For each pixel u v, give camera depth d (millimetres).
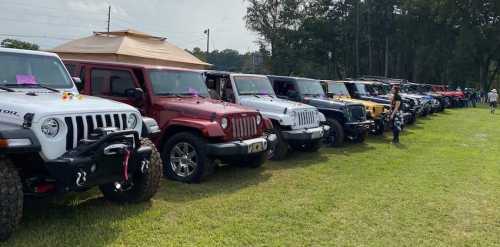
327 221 5785
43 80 5898
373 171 9086
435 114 26719
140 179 5855
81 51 13883
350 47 57281
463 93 37656
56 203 5930
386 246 5062
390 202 6801
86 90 8078
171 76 8328
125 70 7953
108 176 5043
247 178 7957
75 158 4633
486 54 52125
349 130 12203
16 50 5832
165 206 6031
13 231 4535
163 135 7641
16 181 4457
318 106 12289
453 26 53688
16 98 4969
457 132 17328
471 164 10273
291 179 8062
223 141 7445
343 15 56469
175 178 7449
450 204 6836
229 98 10219
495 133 17562
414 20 54469
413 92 26031
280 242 4984
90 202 6047
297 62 54219
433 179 8516
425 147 12898
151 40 15539
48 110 4613
